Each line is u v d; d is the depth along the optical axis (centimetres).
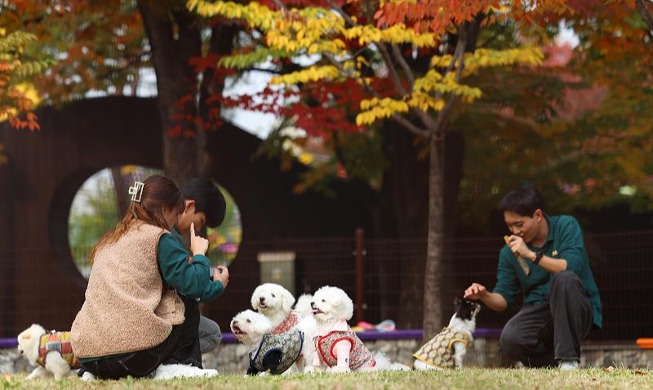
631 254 1580
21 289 1827
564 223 909
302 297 927
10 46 1354
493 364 1399
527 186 920
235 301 1766
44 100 2088
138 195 697
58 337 863
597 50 1662
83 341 670
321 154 2445
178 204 708
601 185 2008
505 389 604
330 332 772
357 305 1561
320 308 773
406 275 1588
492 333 1405
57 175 1984
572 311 846
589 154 1975
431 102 1293
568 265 880
